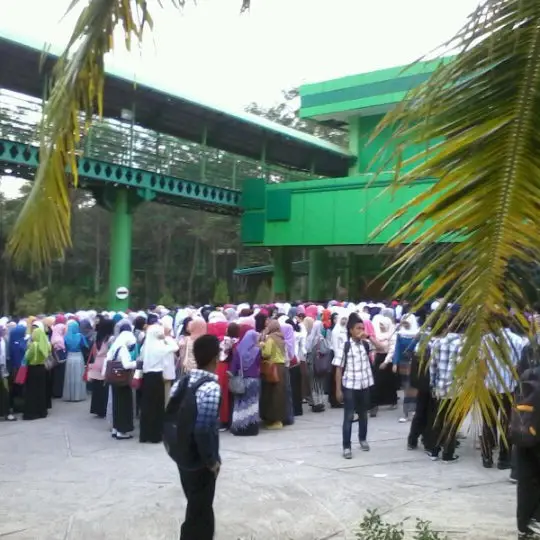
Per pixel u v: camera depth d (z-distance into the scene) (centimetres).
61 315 1262
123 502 554
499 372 218
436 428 684
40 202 299
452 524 494
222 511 532
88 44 296
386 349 1009
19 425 927
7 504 551
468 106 201
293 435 852
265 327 927
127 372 819
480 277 209
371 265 2811
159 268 4269
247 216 2670
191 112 2347
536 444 404
